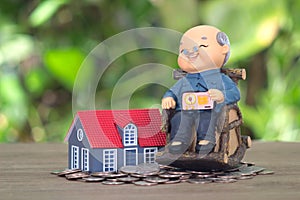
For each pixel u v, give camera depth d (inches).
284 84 56.1
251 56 57.9
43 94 62.2
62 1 53.8
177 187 27.5
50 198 26.2
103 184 28.0
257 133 55.9
